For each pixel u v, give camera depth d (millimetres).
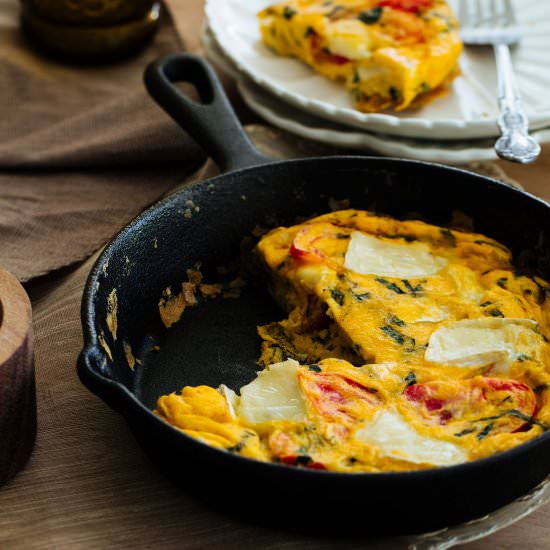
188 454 717
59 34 1076
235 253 893
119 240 825
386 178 884
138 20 1091
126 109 1029
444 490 710
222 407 773
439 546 740
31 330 773
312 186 889
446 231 875
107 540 755
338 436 754
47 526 761
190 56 947
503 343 805
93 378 728
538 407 776
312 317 860
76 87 1073
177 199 863
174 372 839
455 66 1026
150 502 770
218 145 898
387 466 742
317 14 1022
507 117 946
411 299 839
